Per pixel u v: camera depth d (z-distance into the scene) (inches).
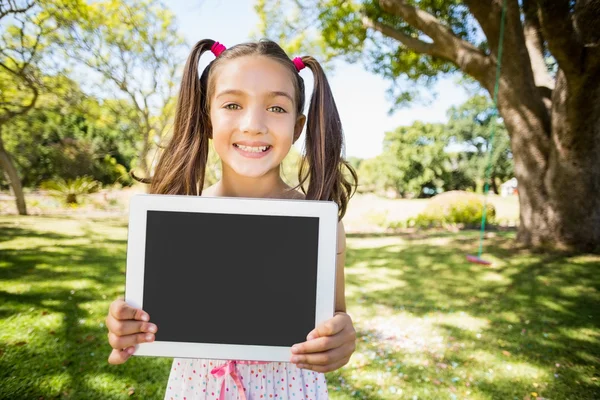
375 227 437.1
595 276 222.4
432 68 402.3
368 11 353.7
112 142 823.7
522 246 290.7
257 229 40.2
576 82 235.9
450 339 142.6
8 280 197.3
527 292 198.5
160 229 40.1
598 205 274.2
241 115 45.6
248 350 39.7
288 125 46.6
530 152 289.9
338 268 54.7
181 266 39.9
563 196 277.4
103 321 148.8
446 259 269.1
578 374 119.7
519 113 288.0
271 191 51.7
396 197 901.2
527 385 113.2
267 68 45.8
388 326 154.3
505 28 268.5
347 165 62.7
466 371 120.1
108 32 479.8
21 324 144.0
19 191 470.9
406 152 892.0
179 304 39.8
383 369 119.6
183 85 53.8
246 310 39.9
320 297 39.9
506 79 284.5
